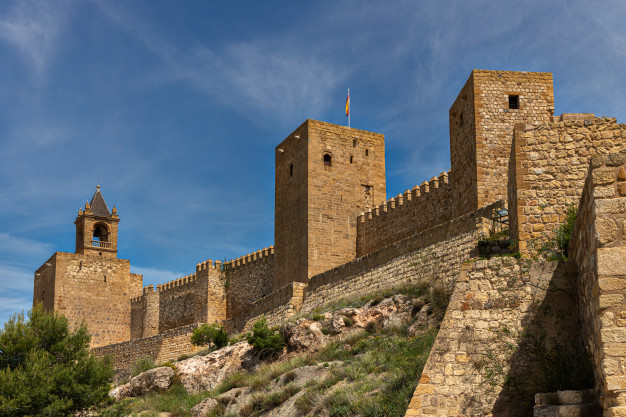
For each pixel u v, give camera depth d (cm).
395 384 2459
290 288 5094
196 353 5431
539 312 1767
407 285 3716
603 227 1335
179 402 3831
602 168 1364
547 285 1781
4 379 3509
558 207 2030
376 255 4244
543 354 1712
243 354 4134
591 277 1438
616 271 1309
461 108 4222
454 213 4262
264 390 3259
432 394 1769
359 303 3875
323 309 4300
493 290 1831
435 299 3281
